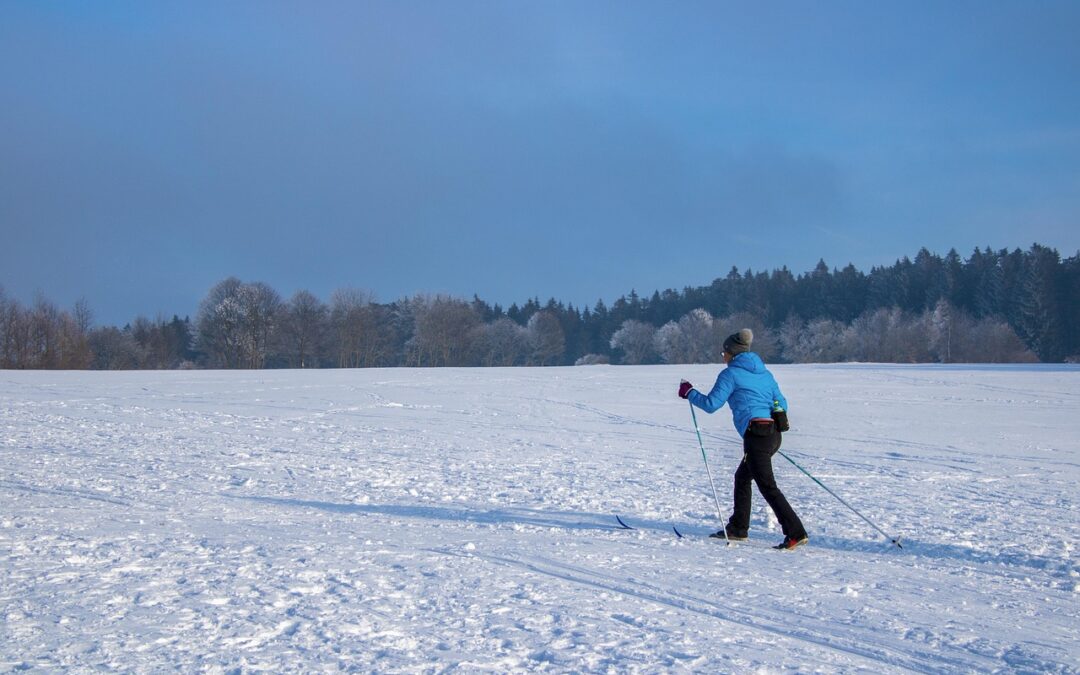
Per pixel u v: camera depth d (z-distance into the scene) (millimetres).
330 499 9062
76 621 4246
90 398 21828
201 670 3627
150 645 3920
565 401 23625
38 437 13758
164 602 4641
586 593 5234
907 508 9367
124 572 5266
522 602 4938
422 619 4508
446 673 3703
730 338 7824
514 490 9977
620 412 20938
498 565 5957
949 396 27047
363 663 3789
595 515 8617
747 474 7484
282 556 5918
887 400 25578
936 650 4402
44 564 5406
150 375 34000
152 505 8117
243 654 3848
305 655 3869
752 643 4348
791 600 5312
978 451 14773
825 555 6965
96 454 11930
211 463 11383
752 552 6996
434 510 8633
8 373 34969
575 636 4305
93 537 6328
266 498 8961
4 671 3525
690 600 5207
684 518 8594
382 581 5293
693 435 16688
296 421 17500
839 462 13289
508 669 3791
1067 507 9586
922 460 13602
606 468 12055
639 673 3797
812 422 19531
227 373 36656
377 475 10805
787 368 46500
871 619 4941
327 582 5207
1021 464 13266
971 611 5234
